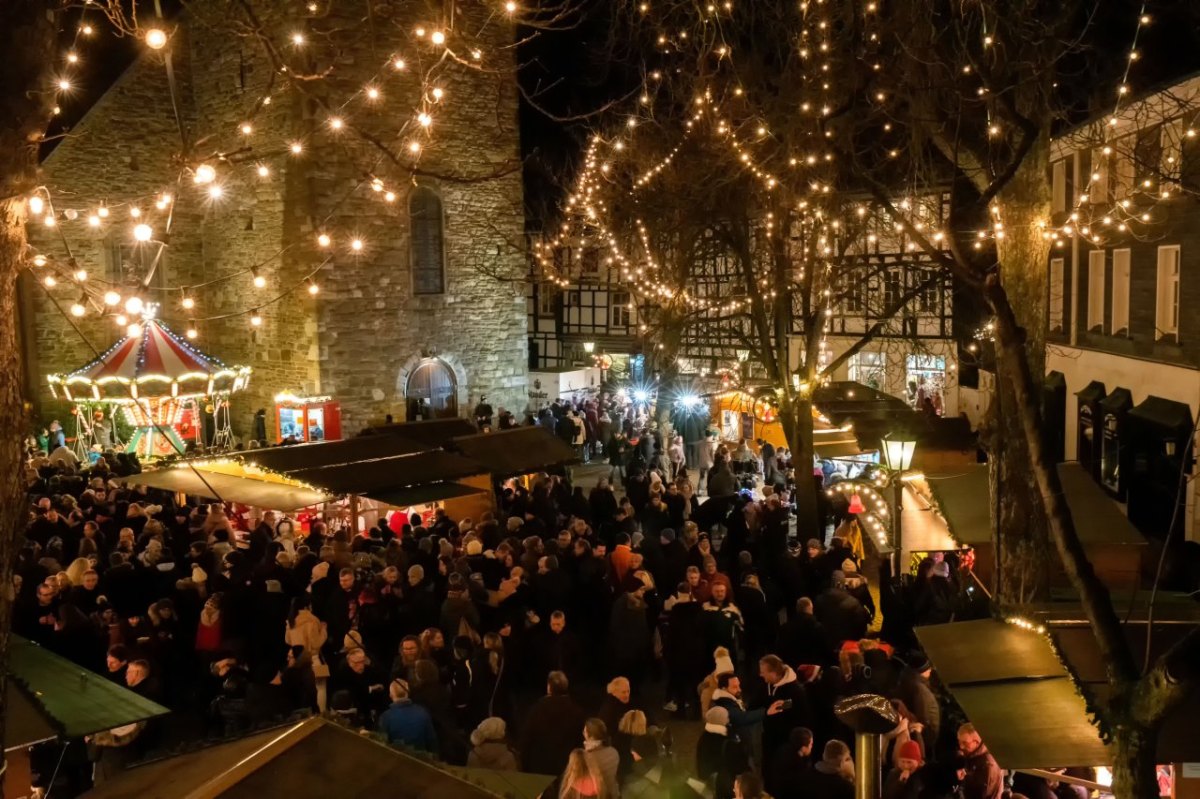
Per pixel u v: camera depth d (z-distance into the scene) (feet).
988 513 36.70
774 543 47.19
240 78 84.17
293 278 83.87
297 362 84.99
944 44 35.55
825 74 44.45
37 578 36.35
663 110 68.90
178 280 90.58
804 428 51.47
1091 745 19.97
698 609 35.58
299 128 80.64
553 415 89.76
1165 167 49.55
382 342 86.28
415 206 87.15
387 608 35.17
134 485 48.62
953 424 56.24
